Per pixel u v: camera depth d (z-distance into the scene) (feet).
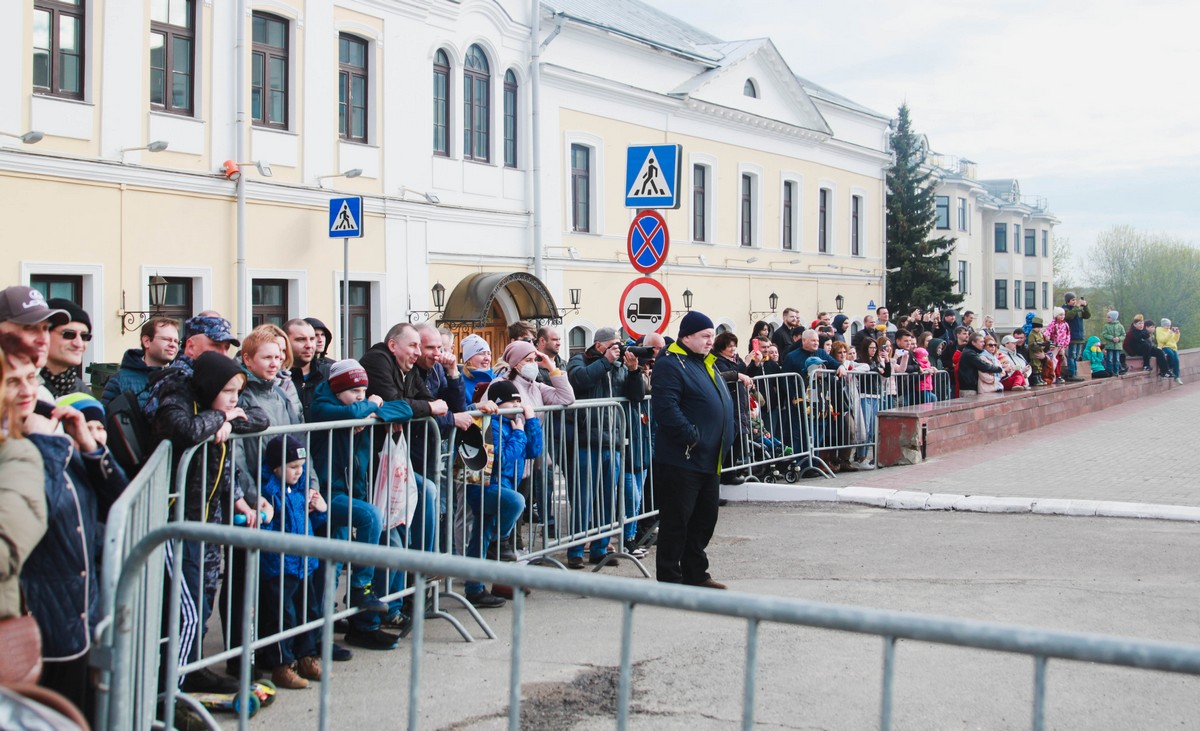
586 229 79.82
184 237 49.88
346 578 19.58
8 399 11.41
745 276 99.66
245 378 18.31
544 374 29.50
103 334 46.44
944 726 15.78
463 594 23.59
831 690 17.30
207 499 16.37
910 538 30.35
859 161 121.29
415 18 62.69
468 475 22.95
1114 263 287.89
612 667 18.63
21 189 43.32
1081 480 38.83
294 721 16.37
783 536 31.17
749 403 37.09
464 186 67.26
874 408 43.65
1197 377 103.71
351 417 19.66
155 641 13.79
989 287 214.90
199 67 50.52
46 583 12.01
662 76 87.10
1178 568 26.00
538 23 71.97
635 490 29.17
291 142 55.16
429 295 64.44
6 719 6.51
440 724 16.02
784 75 102.83
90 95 45.85
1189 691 17.26
